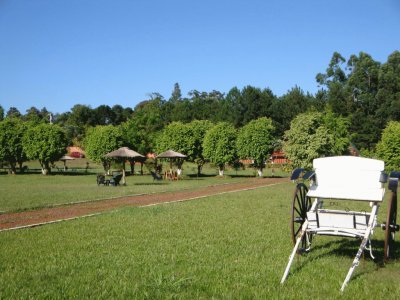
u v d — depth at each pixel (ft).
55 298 19.58
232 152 168.14
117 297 19.79
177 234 36.22
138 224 42.06
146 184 120.57
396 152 108.58
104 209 58.39
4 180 140.46
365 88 295.07
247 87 317.22
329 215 25.93
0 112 394.52
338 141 168.66
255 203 63.00
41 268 25.14
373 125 233.35
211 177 166.61
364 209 52.90
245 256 28.14
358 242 33.06
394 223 28.19
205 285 21.54
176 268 25.04
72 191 90.58
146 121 233.96
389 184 26.23
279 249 30.25
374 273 24.32
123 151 123.44
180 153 168.76
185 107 392.06
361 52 347.15
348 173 27.94
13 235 36.47
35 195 79.61
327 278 23.08
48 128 190.39
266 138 164.76
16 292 20.52
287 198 71.26
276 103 298.76
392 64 325.62
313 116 144.36
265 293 20.26
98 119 488.44
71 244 32.19
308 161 140.36
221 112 326.03
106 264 25.94
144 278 22.81
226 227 40.01
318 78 368.27
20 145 193.26
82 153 372.58
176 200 70.49
